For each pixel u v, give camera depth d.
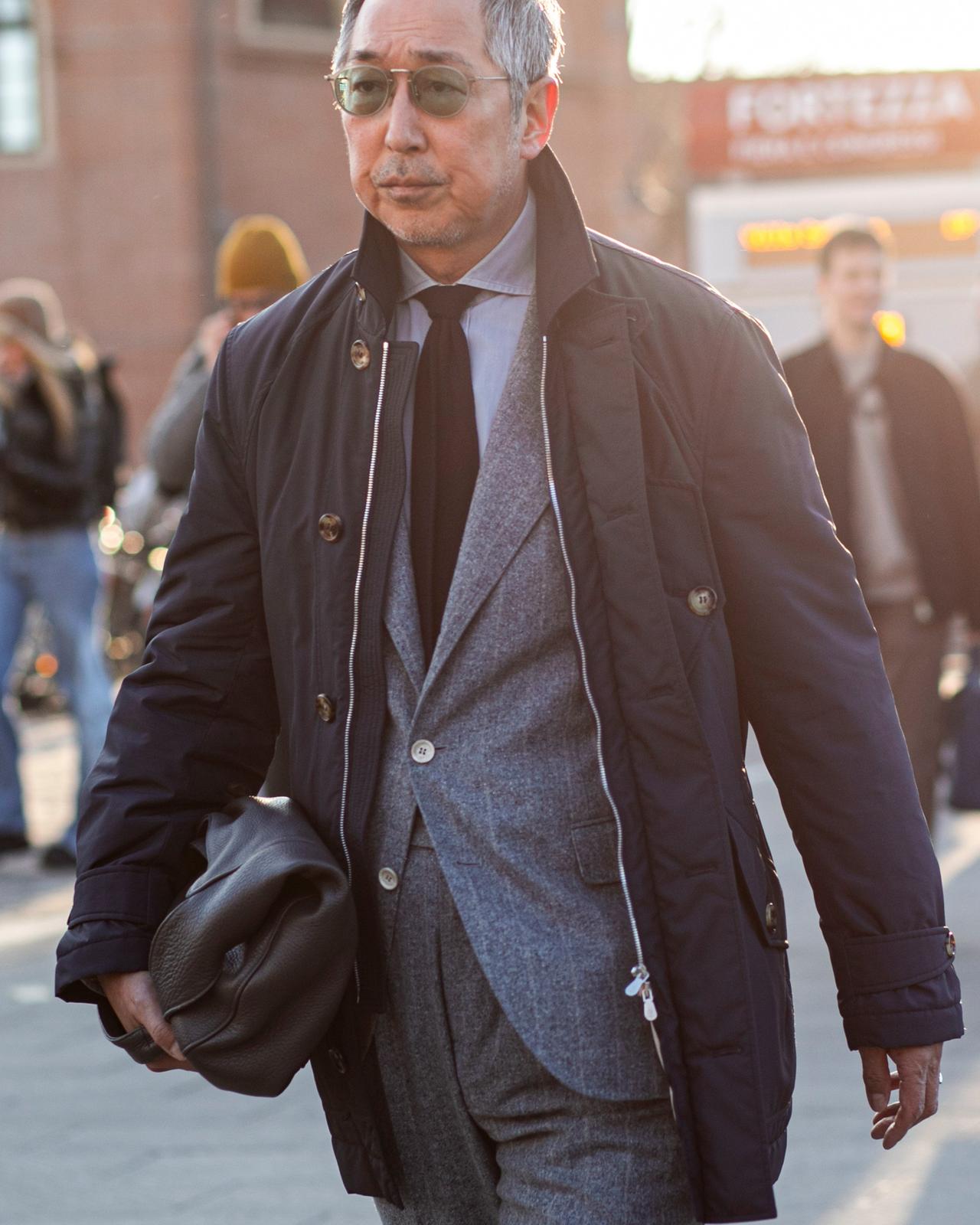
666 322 3.36
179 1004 3.32
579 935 3.27
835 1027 7.44
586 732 3.30
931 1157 6.06
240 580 3.57
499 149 3.31
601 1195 3.27
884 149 23.09
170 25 30.48
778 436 3.36
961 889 9.48
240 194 31.12
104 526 16.81
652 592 3.24
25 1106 6.83
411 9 3.28
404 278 3.44
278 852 3.29
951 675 13.70
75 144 30.95
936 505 8.64
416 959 3.33
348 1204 5.85
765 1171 3.21
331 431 3.42
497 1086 3.33
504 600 3.28
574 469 3.28
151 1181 6.07
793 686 3.33
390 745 3.35
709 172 23.19
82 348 11.48
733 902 3.23
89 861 3.54
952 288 20.48
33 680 17.20
